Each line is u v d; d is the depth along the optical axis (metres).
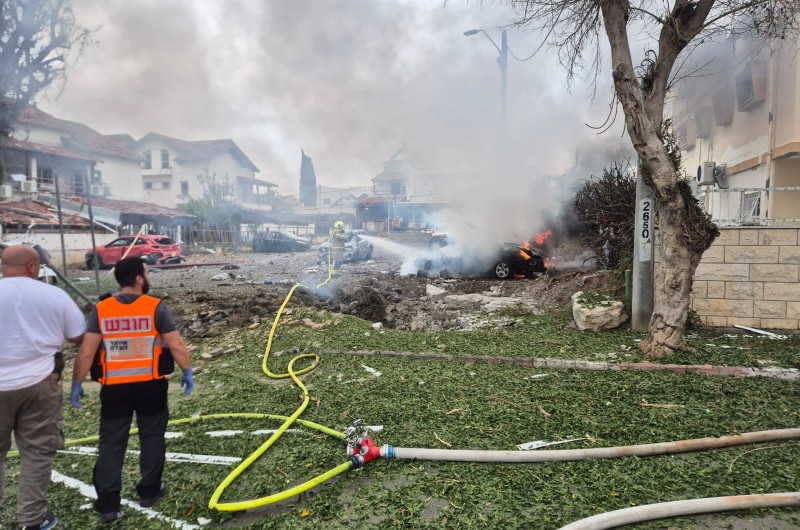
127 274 3.12
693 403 4.52
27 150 26.70
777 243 7.50
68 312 2.98
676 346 6.14
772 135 11.07
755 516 2.78
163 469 3.51
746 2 7.00
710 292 7.84
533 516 2.84
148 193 45.75
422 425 4.26
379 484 3.33
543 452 3.54
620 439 3.81
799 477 3.18
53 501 3.39
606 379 5.34
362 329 8.33
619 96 6.03
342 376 5.97
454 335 7.77
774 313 7.55
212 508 3.11
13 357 2.77
